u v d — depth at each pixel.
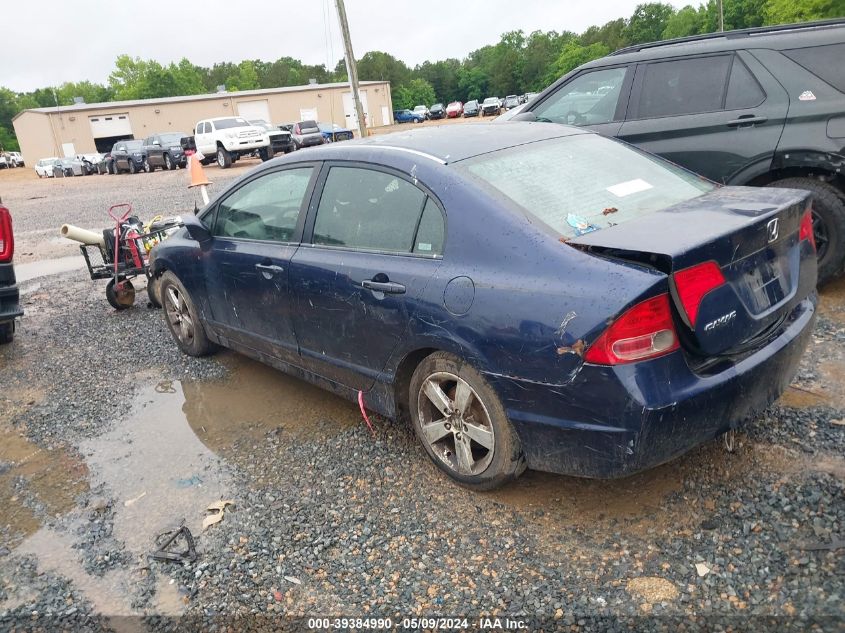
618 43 99.81
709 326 2.58
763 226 2.75
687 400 2.53
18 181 38.47
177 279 5.30
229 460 3.91
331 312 3.70
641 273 2.51
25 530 3.44
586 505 3.07
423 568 2.83
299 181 4.07
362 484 3.49
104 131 53.75
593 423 2.62
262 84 113.44
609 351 2.50
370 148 3.68
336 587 2.79
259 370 5.22
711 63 5.41
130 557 3.14
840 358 4.12
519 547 2.87
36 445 4.36
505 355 2.81
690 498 3.01
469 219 3.04
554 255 2.75
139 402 4.87
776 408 3.62
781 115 5.03
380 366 3.54
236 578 2.91
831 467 3.07
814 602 2.36
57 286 8.87
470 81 110.56
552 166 3.42
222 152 26.88
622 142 3.95
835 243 4.98
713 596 2.47
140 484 3.76
